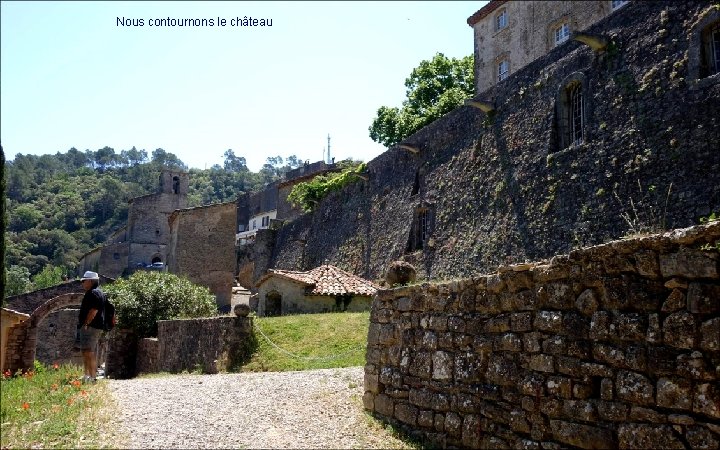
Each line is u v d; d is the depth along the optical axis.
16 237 63.84
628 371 5.02
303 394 9.88
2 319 8.32
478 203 21.94
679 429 4.54
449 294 7.41
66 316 30.66
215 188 107.12
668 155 14.54
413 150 27.78
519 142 20.45
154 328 24.70
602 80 17.25
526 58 31.14
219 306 37.09
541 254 17.88
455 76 40.12
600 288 5.42
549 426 5.67
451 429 6.85
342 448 6.81
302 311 21.92
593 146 16.95
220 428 7.58
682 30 15.09
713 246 4.55
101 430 7.33
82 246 68.62
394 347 8.20
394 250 27.27
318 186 38.47
